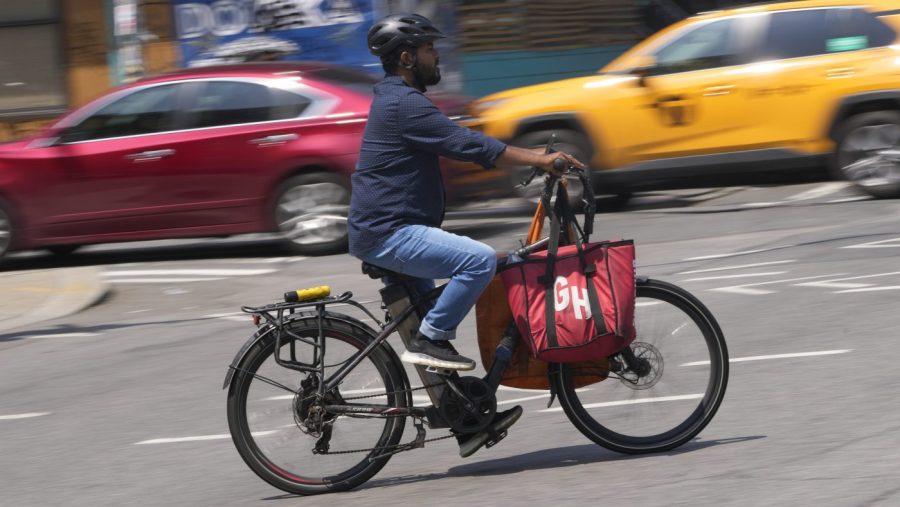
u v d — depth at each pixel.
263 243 25.58
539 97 25.28
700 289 16.86
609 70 25.53
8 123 35.56
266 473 9.53
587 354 9.34
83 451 11.55
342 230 22.66
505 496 9.03
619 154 25.11
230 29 32.88
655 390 9.79
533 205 25.11
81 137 23.03
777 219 23.03
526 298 9.36
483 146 9.10
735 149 24.73
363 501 9.29
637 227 23.45
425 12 32.25
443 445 10.82
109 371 15.00
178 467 10.76
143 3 33.31
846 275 16.92
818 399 11.05
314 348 9.49
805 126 24.45
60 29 35.06
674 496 8.62
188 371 14.57
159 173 22.70
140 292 20.84
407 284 9.48
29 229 23.09
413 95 9.14
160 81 23.06
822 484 8.59
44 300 20.33
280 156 22.55
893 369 11.86
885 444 9.47
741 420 10.61
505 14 37.09
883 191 24.17
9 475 10.95
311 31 32.22
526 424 11.20
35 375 15.19
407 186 9.24
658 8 38.31
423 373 9.46
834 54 24.34
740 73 24.58
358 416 9.46
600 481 9.19
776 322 14.46
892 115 24.05
